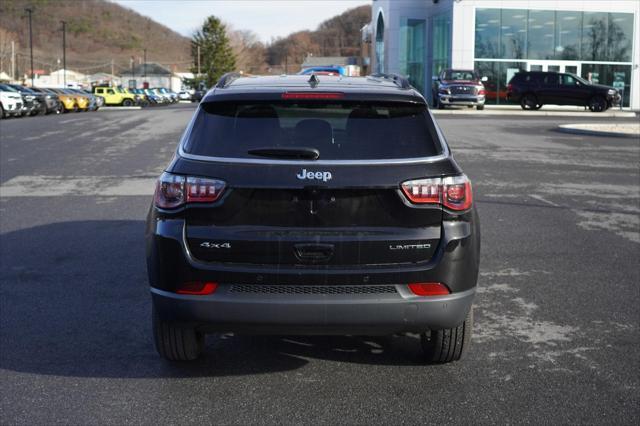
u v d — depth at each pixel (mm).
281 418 3609
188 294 3672
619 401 3809
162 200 3746
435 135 3895
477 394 3902
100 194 10484
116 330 4949
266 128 3820
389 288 3643
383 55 48781
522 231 8164
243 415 3645
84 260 6820
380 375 4180
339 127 3842
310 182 3582
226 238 3639
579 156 15336
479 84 33219
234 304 3611
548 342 4715
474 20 39156
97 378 4129
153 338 4539
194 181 3674
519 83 34062
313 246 3607
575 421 3574
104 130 21672
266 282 3611
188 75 151750
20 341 4723
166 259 3695
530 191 10898
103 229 8172
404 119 3910
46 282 6094
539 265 6699
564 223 8609
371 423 3553
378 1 51094
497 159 14727
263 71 156875
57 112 37344
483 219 8820
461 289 3744
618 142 18281
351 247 3617
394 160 3693
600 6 39875
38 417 3613
